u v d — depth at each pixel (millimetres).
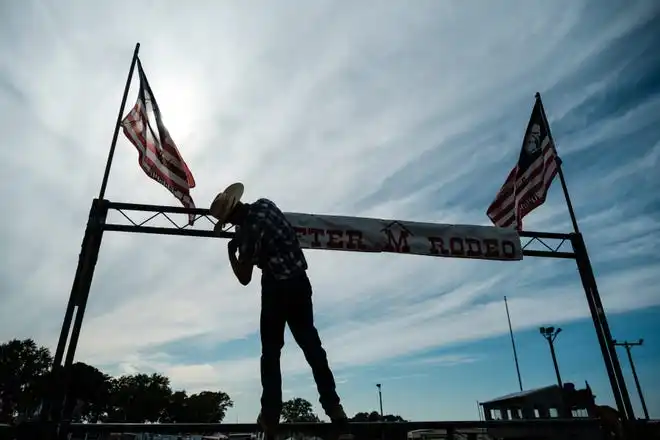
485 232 9156
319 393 3150
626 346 30438
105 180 8141
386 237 8617
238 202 3549
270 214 3262
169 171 8898
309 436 3268
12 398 69438
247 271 3363
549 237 9688
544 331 30281
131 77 8961
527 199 10016
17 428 3793
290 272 3146
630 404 8211
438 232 8914
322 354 3123
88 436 3820
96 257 7574
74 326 6672
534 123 10367
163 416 85688
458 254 8898
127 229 8141
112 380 81938
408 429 3941
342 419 3049
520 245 9234
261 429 3264
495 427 4293
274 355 3096
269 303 3125
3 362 69750
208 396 91625
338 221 8492
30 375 70375
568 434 4633
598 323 9055
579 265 9562
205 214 8672
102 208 8039
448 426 4137
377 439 3799
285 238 3232
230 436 3908
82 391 70562
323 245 8336
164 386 86188
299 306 3164
